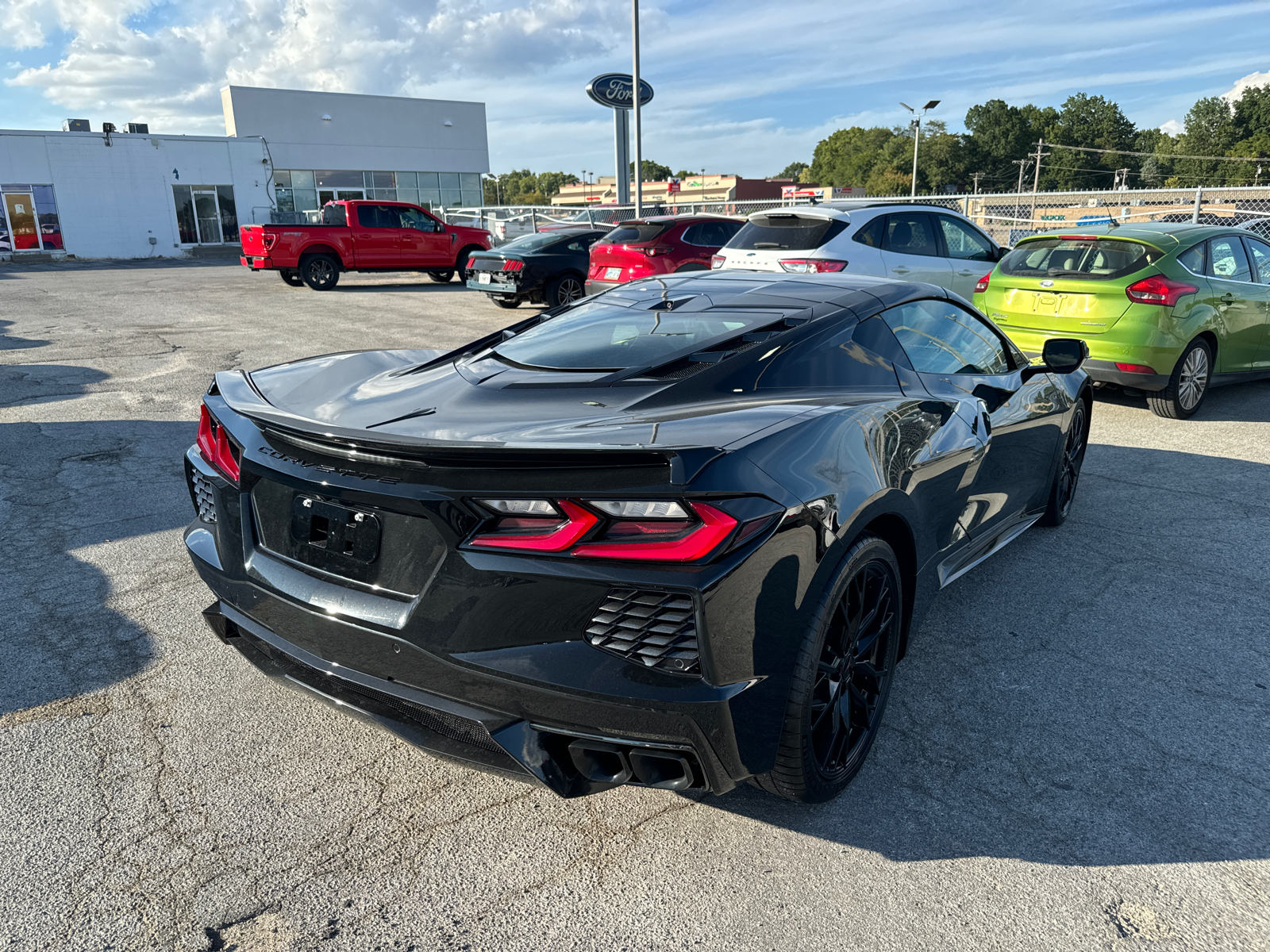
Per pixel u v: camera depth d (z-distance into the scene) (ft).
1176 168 456.86
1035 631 10.59
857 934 6.06
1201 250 21.80
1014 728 8.57
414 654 6.31
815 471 6.67
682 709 5.87
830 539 6.61
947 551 9.67
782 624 6.27
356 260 55.83
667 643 5.87
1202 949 5.91
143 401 22.56
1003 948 5.93
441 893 6.45
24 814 7.21
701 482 5.81
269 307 44.52
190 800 7.46
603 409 7.22
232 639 8.23
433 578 6.18
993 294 23.24
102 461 17.08
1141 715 8.80
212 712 8.80
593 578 5.75
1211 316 21.42
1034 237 22.97
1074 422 13.87
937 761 8.05
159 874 6.58
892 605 7.98
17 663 9.62
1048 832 7.09
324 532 6.87
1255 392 25.46
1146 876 6.60
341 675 6.77
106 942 5.94
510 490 5.89
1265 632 10.56
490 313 42.75
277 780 7.75
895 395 8.71
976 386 10.24
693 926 6.14
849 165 493.36
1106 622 10.84
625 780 6.21
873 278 10.52
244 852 6.84
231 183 100.17
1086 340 21.29
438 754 6.47
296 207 110.22
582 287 44.68
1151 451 18.80
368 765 8.01
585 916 6.23
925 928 6.11
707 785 6.26
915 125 176.04
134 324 37.35
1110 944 5.96
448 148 120.16
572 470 5.83
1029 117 490.08
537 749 6.05
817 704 7.04
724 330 8.73
